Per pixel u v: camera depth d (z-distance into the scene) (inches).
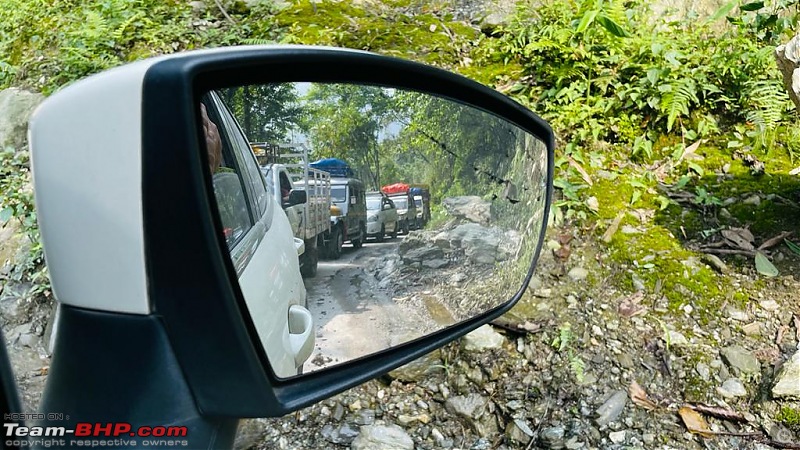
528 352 111.1
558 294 120.9
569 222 135.3
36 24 206.1
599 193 140.1
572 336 112.5
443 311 69.7
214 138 42.9
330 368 53.7
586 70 165.6
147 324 39.0
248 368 40.1
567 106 155.2
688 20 183.0
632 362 108.2
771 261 122.2
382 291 61.1
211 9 208.5
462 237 73.7
